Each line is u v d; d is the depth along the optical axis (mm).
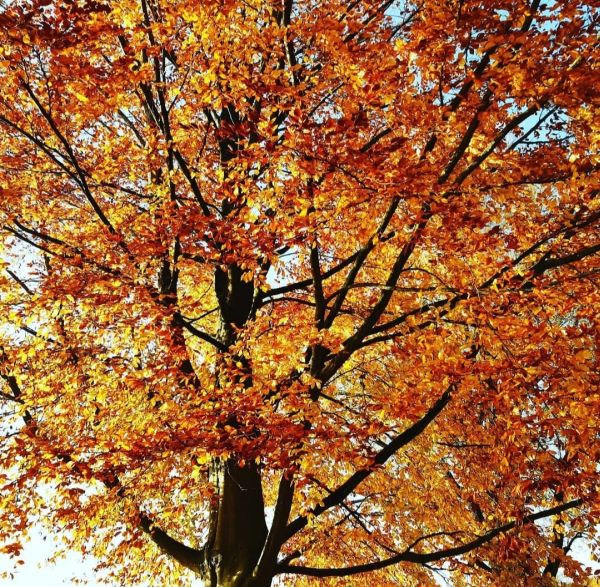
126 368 6863
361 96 5113
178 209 6391
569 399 5496
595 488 6012
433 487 9570
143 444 5863
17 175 7758
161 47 6242
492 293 5574
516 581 8711
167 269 7797
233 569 6469
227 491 6957
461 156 5637
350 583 8875
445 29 5113
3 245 6738
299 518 6352
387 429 6332
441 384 5691
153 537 7234
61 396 7484
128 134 8867
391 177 5148
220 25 5781
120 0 6316
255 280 6105
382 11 6914
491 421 8453
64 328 7375
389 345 8406
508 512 7176
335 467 9336
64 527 7496
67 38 5316
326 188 5508
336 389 10070
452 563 8734
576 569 8703
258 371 6523
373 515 9430
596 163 5531
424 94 5848
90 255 6531
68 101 7230
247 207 6367
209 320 9875
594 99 5035
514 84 4840
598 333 5762
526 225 6477
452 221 5395
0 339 7262
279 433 5676
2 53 5426
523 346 6125
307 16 6746
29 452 6426
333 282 8867
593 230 6477
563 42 5074
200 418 5844
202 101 6086
